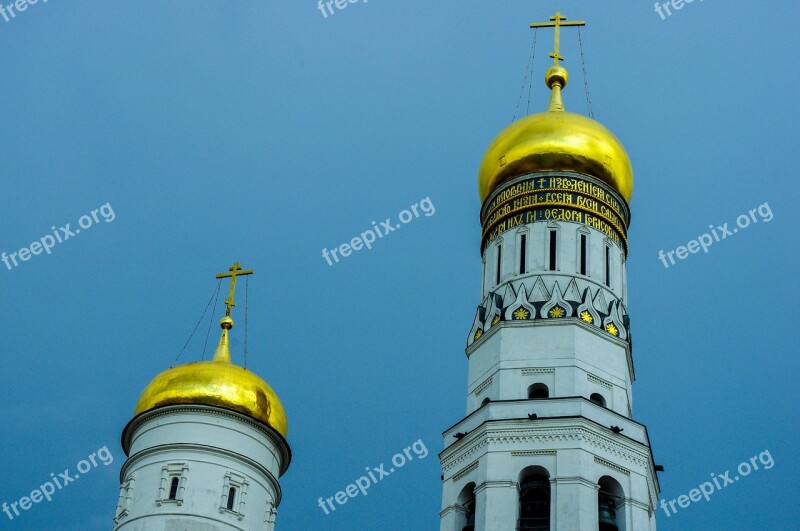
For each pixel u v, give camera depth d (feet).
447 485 216.54
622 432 215.51
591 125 246.27
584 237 235.81
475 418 218.59
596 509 205.77
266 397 232.32
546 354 221.87
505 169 243.60
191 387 228.22
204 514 218.59
